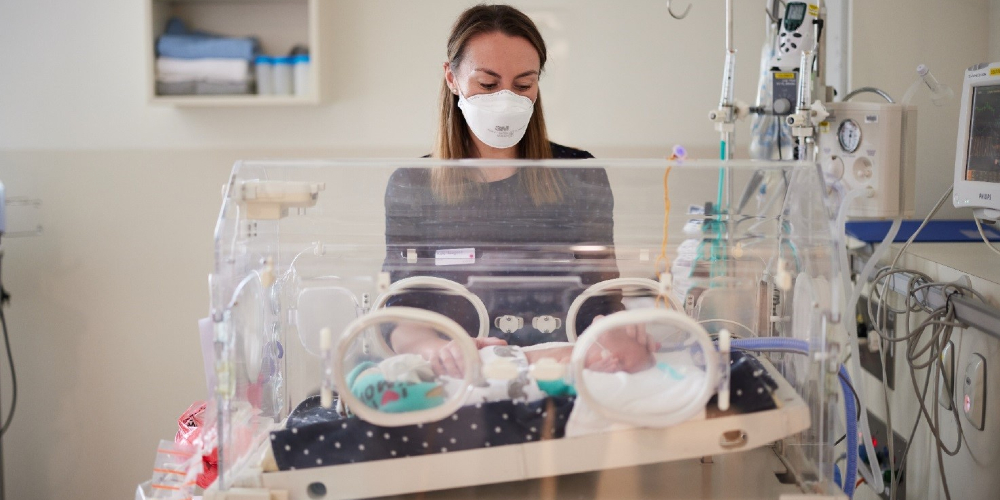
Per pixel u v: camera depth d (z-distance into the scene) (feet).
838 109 6.52
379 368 4.17
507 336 4.99
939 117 7.70
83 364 9.80
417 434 4.08
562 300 4.96
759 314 4.95
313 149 9.57
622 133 9.47
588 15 9.31
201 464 4.66
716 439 4.13
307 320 4.78
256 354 4.58
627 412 4.03
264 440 4.51
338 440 4.10
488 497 4.19
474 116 5.49
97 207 9.62
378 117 9.50
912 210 6.40
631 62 9.37
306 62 8.94
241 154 9.57
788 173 4.73
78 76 9.47
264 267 4.54
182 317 9.75
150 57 8.73
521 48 5.50
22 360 9.75
